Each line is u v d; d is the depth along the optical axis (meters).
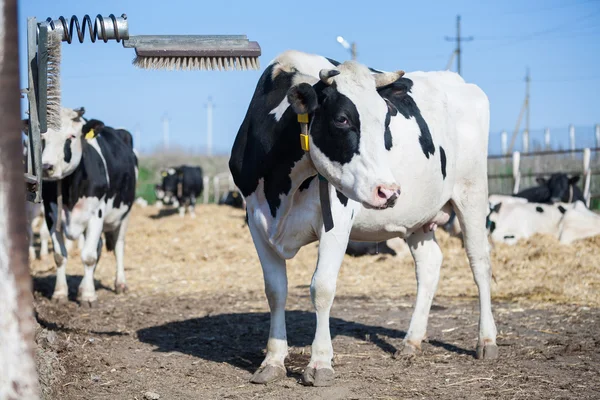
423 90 6.03
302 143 4.59
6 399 2.40
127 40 4.58
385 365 5.64
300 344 6.46
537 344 6.40
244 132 5.25
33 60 4.83
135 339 6.72
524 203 14.86
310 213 4.93
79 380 5.05
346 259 12.91
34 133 4.84
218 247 15.64
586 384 5.03
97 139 9.45
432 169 5.70
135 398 4.70
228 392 4.84
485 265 6.19
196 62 4.73
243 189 5.23
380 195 4.30
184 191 25.09
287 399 4.64
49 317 7.58
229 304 9.12
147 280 11.54
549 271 11.16
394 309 8.47
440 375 5.31
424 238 6.31
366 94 4.44
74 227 8.78
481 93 6.56
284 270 5.26
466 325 7.32
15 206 2.39
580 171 21.84
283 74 5.10
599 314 7.86
